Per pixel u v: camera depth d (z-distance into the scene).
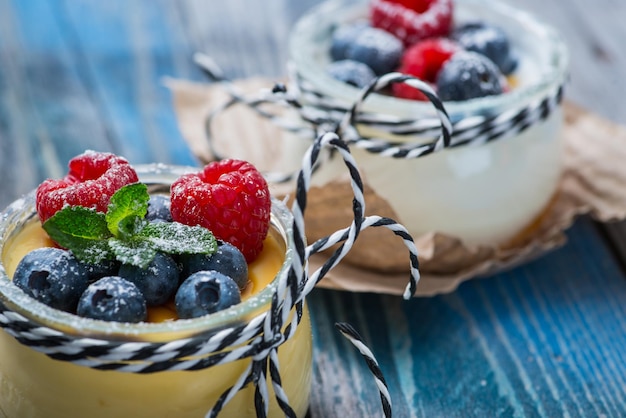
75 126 0.51
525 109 0.43
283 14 0.61
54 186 0.37
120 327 0.34
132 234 0.35
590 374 0.41
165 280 0.35
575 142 0.49
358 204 0.34
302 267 0.34
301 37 0.47
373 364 0.36
